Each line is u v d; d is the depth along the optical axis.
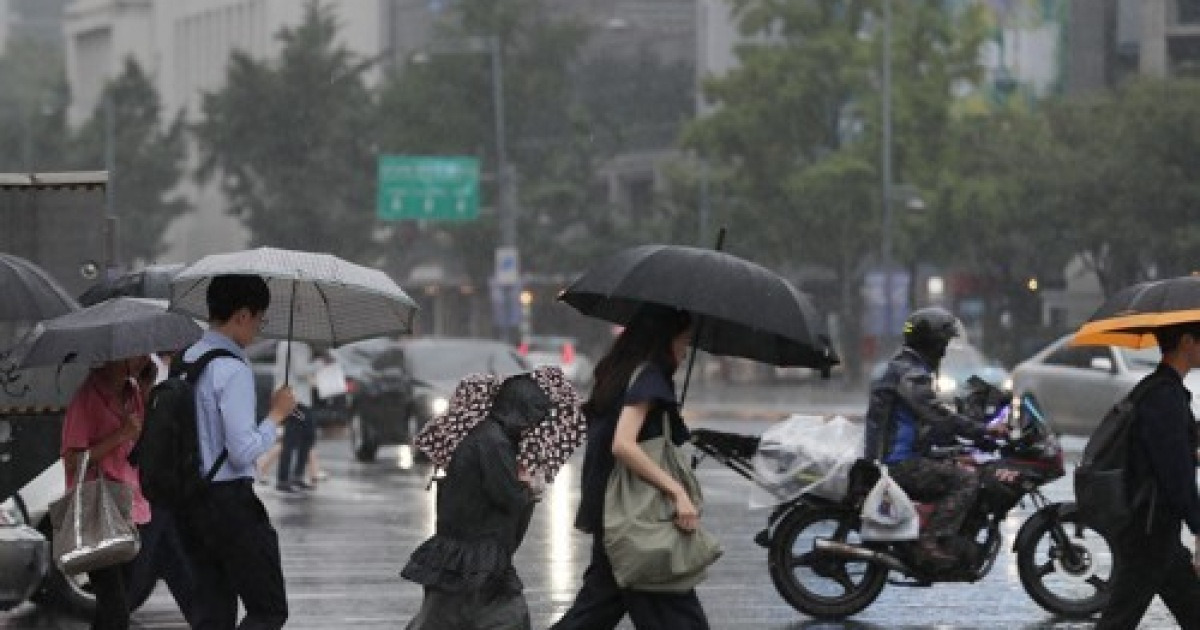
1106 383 79.88
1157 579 26.25
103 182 41.22
